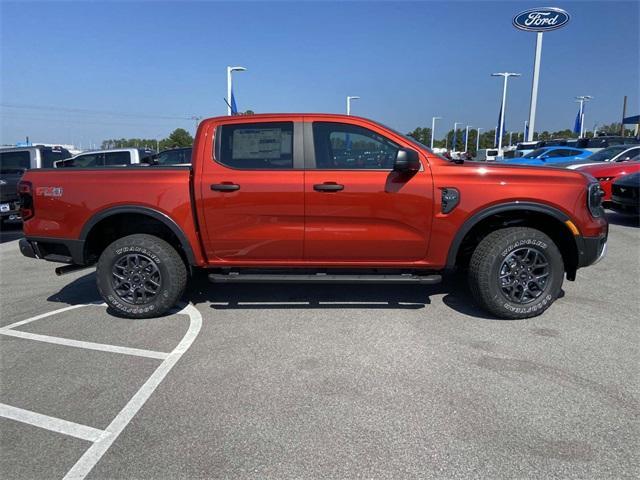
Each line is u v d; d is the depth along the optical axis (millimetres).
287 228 4051
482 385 3020
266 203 4004
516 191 3920
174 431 2596
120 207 4145
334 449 2408
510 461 2289
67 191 4211
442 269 4215
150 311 4305
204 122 4141
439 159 4035
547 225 4293
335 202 3971
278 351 3596
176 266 4266
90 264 4539
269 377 3186
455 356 3449
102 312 4594
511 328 3965
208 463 2322
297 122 4078
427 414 2703
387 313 4395
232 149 4098
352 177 3963
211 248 4180
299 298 4895
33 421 2721
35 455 2414
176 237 4504
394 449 2396
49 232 4285
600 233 4051
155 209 4117
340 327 4062
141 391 3031
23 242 4434
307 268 4277
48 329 4145
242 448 2434
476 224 4191
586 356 3408
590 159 13672
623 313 4273
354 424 2621
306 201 3980
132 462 2342
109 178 4184
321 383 3092
